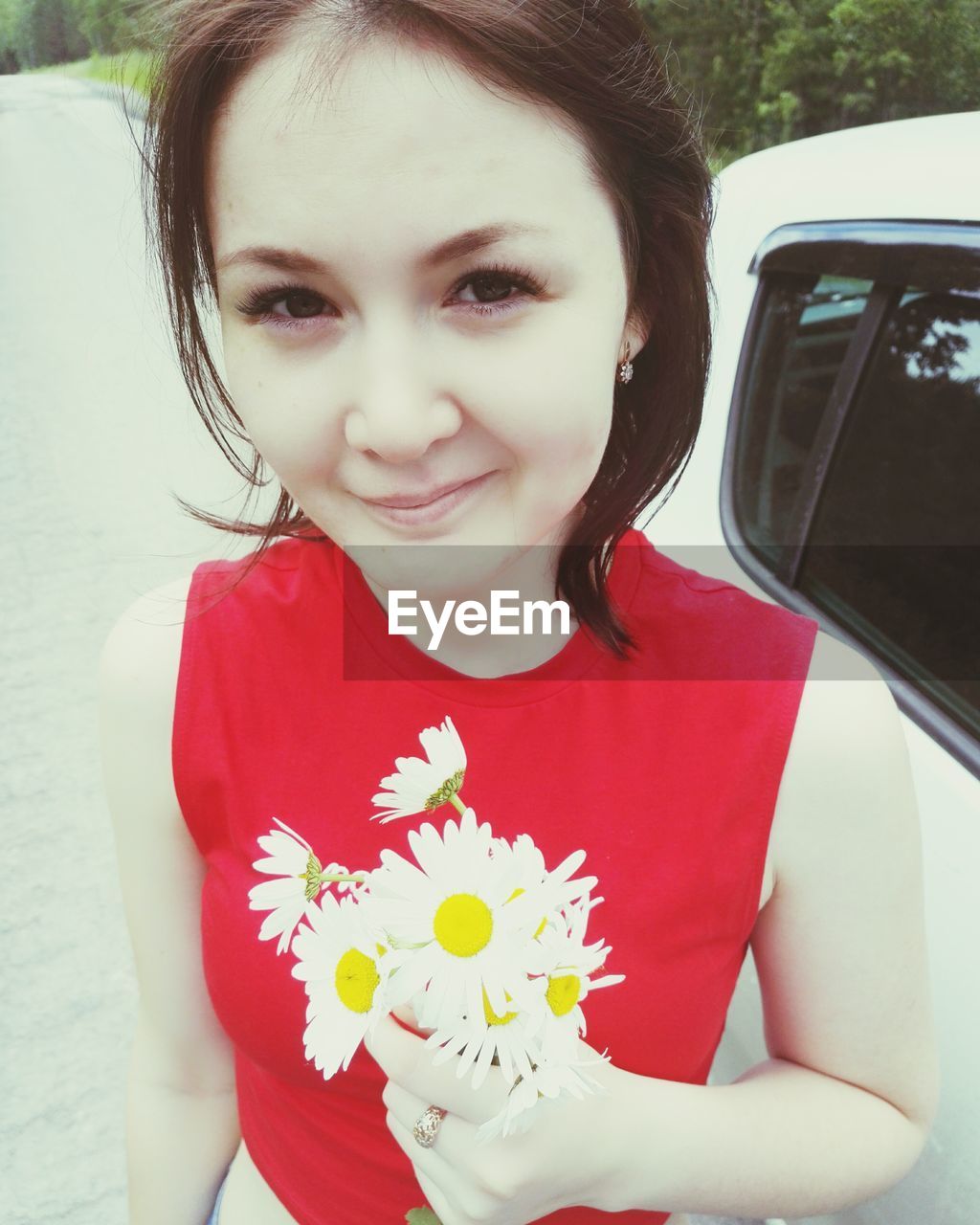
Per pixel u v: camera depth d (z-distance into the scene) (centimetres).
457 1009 32
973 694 70
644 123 38
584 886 33
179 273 45
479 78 32
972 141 80
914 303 76
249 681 49
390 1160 50
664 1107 45
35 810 176
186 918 54
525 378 35
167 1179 59
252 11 32
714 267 102
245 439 51
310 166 33
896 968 48
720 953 47
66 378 374
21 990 147
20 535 271
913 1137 51
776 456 92
